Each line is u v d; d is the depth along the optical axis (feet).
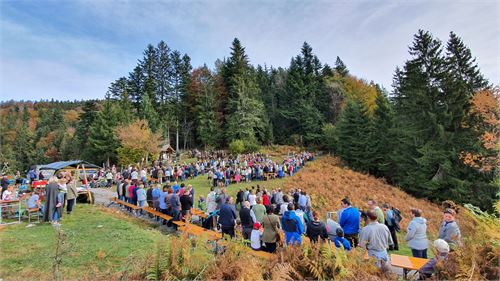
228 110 184.65
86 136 166.50
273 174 84.48
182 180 80.12
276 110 195.62
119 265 18.65
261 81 221.87
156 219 38.01
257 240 22.48
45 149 202.28
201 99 182.60
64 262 19.07
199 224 37.17
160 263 12.05
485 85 97.35
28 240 24.26
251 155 132.98
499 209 14.38
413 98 99.09
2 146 192.03
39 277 16.83
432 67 93.81
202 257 12.38
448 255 12.87
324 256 12.93
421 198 85.40
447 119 87.15
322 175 86.12
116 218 35.45
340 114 164.04
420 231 19.89
